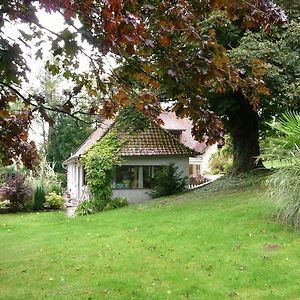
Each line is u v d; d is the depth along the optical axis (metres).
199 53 3.54
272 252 8.56
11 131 5.59
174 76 3.74
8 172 24.00
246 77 4.01
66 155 44.41
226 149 34.59
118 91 4.42
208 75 3.64
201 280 7.55
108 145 20.45
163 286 7.40
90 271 8.65
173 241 10.41
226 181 18.47
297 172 9.55
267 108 17.50
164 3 3.44
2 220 18.48
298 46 13.89
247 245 9.22
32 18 3.71
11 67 4.05
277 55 13.24
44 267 9.23
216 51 3.54
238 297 6.64
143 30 3.00
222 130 4.17
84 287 7.64
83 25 3.29
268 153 10.10
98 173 18.80
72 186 33.03
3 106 5.24
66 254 10.25
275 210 11.06
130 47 3.01
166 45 3.49
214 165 40.31
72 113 5.12
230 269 7.96
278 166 10.55
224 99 16.34
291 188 9.57
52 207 22.91
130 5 3.02
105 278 8.08
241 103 16.77
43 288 7.74
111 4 2.58
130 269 8.55
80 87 5.10
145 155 20.92
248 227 10.48
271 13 3.56
